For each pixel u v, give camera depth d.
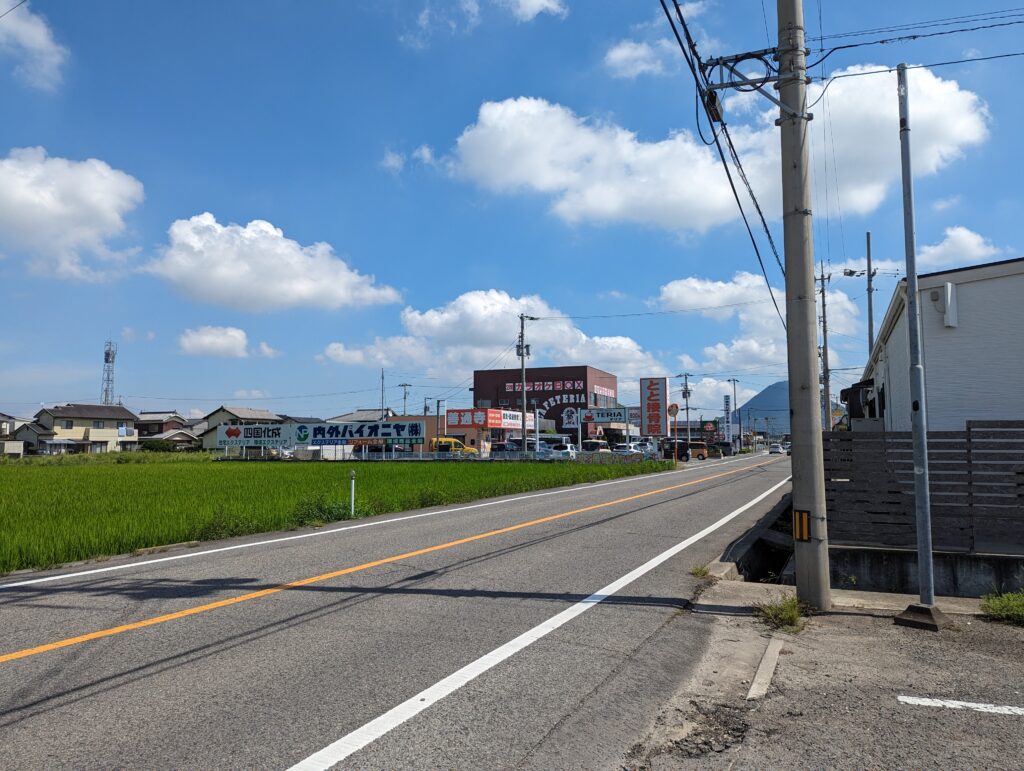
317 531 12.28
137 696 4.30
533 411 84.00
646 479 30.50
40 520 12.73
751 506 17.16
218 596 7.06
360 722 3.92
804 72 7.07
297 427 67.12
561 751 3.61
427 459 59.25
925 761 3.51
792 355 6.96
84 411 82.44
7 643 5.43
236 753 3.52
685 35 7.64
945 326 11.71
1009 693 4.52
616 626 6.03
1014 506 8.77
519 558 9.38
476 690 4.45
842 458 9.53
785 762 3.51
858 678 4.82
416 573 8.31
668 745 3.72
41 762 3.40
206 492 19.30
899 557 9.12
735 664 5.12
